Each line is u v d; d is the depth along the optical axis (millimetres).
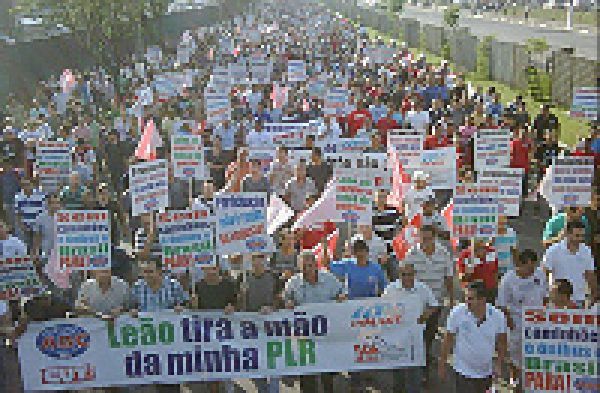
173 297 8484
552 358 7609
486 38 37281
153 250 10398
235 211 9250
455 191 10133
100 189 12164
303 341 8492
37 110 20375
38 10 30578
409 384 8594
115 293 8469
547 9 73312
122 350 8430
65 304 8492
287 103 20422
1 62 28125
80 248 9180
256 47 37562
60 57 32000
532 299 8344
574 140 21984
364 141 15414
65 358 8383
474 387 7680
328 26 61094
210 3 75562
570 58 27359
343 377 9633
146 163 10672
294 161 13906
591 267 8828
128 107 22062
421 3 104625
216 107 18484
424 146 15523
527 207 16281
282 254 9375
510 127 16906
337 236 10195
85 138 18438
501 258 10086
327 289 8477
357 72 27469
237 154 15023
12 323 8602
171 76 25297
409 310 8422
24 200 12352
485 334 7602
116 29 30984
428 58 47031
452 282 9133
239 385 9688
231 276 9125
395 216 11312
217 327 8453
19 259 8789
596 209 10438
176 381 8523
